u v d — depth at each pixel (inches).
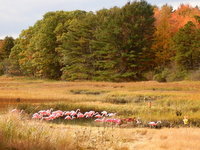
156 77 1940.2
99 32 2362.2
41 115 396.2
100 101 933.2
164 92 1154.7
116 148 301.9
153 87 1368.1
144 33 2262.6
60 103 824.9
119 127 489.7
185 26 1961.1
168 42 2176.4
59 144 260.8
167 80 1844.2
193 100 881.5
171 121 579.5
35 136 265.4
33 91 1264.8
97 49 2374.5
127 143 336.5
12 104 789.2
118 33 2175.2
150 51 2220.7
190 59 1962.4
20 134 267.7
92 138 339.9
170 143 324.8
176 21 2377.0
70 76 2375.7
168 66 2098.9
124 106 781.9
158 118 606.9
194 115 644.7
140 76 2207.2
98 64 2265.0
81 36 2436.0
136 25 2165.4
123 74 2139.5
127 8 2268.7
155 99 984.3
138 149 306.7
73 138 309.4
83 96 1058.1
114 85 1592.0
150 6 2311.8
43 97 1005.2
